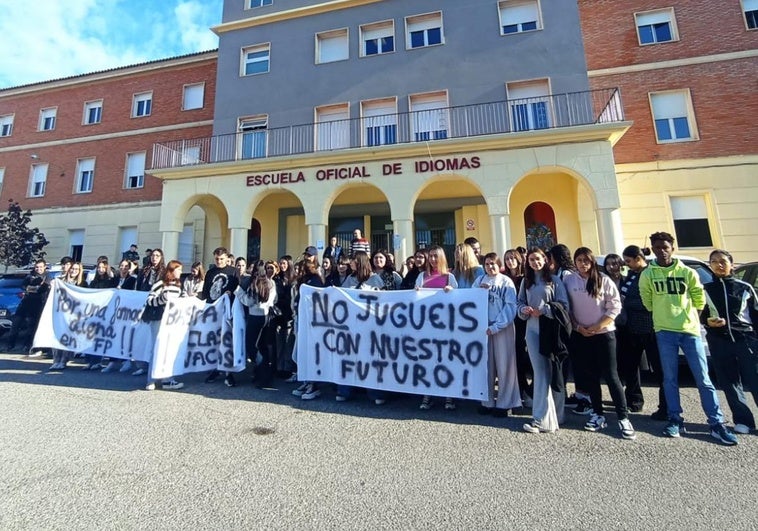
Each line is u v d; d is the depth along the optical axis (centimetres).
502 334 435
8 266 1698
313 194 1205
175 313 562
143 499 262
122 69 1892
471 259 503
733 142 1212
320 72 1441
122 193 1808
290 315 622
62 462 318
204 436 374
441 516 243
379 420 421
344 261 618
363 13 1445
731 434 352
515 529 230
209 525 234
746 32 1260
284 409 457
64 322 674
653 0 1347
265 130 1378
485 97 1285
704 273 566
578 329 398
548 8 1290
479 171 1096
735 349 382
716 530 227
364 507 253
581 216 1260
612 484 281
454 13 1360
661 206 1228
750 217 1164
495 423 409
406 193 1137
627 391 450
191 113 1786
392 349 472
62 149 1942
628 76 1322
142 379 606
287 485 282
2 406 464
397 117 1345
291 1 1539
